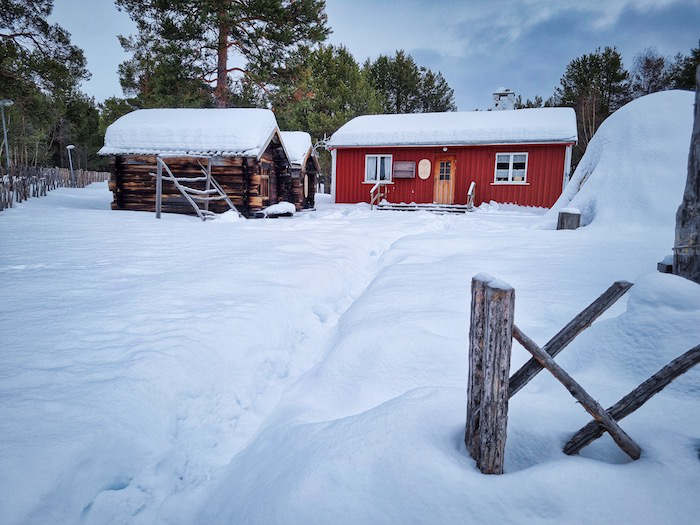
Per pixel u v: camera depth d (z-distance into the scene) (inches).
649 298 102.3
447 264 241.3
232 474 87.0
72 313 148.1
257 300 169.8
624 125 418.3
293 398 117.2
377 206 733.9
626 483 61.2
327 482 68.2
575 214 381.7
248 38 795.4
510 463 71.5
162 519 75.7
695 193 112.9
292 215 619.5
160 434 94.7
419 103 1513.3
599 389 90.2
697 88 112.9
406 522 59.8
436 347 125.7
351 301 214.2
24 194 619.5
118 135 572.7
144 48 861.8
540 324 140.6
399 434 76.0
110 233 364.5
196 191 515.2
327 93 1234.6
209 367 120.0
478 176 717.3
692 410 75.9
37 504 67.3
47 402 90.1
